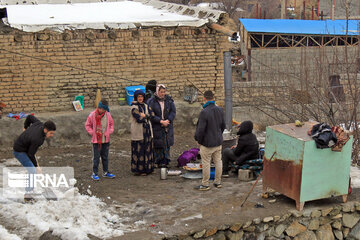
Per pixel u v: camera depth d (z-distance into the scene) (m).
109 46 11.20
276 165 7.09
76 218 6.45
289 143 6.82
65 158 9.95
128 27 11.20
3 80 10.57
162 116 9.27
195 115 11.82
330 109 10.34
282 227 6.80
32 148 6.74
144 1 15.78
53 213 6.52
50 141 10.72
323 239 7.07
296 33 26.11
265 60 25.84
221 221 6.47
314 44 26.62
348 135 6.87
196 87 12.02
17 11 12.63
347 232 7.27
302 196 6.78
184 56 11.79
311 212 6.91
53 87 10.95
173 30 11.59
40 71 10.80
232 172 8.98
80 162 9.71
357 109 10.48
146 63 11.55
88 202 7.07
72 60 10.99
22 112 10.77
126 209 6.97
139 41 11.38
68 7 13.89
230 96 10.53
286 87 12.08
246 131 8.58
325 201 7.28
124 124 11.32
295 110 11.41
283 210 6.86
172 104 9.39
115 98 11.48
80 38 10.95
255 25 27.12
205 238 6.26
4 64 10.51
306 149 6.62
